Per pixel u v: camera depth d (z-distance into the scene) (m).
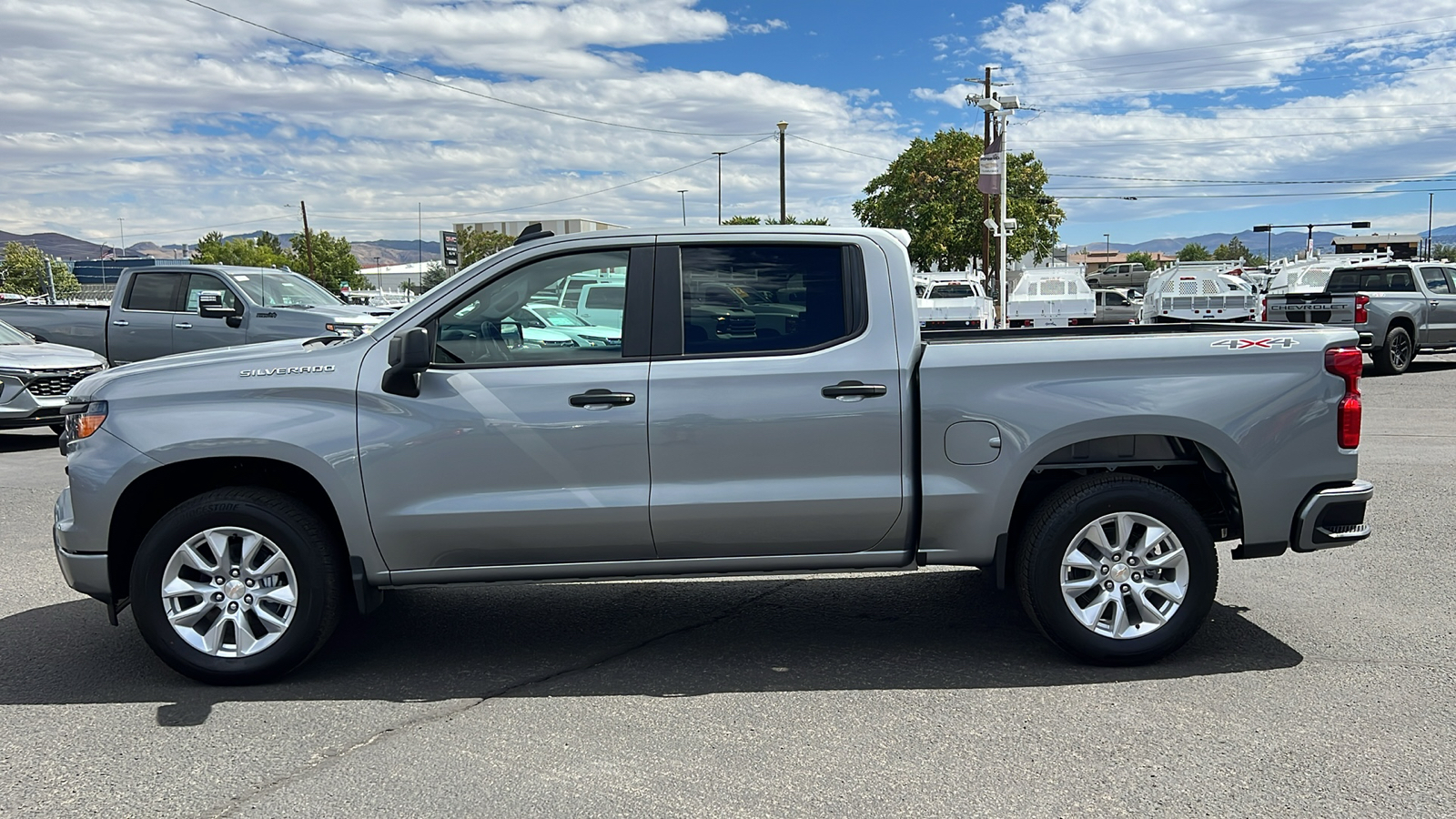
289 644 4.54
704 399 4.51
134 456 4.50
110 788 3.59
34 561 6.79
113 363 14.67
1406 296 17.39
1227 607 5.44
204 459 4.57
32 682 4.64
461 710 4.27
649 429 4.51
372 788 3.56
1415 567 6.10
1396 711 4.07
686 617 5.53
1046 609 4.57
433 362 4.60
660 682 4.56
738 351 4.59
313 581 4.53
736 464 4.54
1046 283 25.70
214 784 3.61
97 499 4.52
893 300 4.63
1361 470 9.05
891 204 53.78
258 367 4.61
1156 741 3.84
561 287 4.64
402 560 4.59
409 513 4.52
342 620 5.56
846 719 4.11
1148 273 64.06
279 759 3.81
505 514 4.51
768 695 4.39
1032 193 56.28
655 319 4.60
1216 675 4.50
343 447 4.49
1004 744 3.84
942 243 51.62
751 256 4.64
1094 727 3.98
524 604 5.82
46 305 15.54
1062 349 4.56
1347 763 3.63
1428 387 15.56
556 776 3.63
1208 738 3.86
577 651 5.02
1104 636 4.57
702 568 4.67
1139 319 26.27
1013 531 4.82
